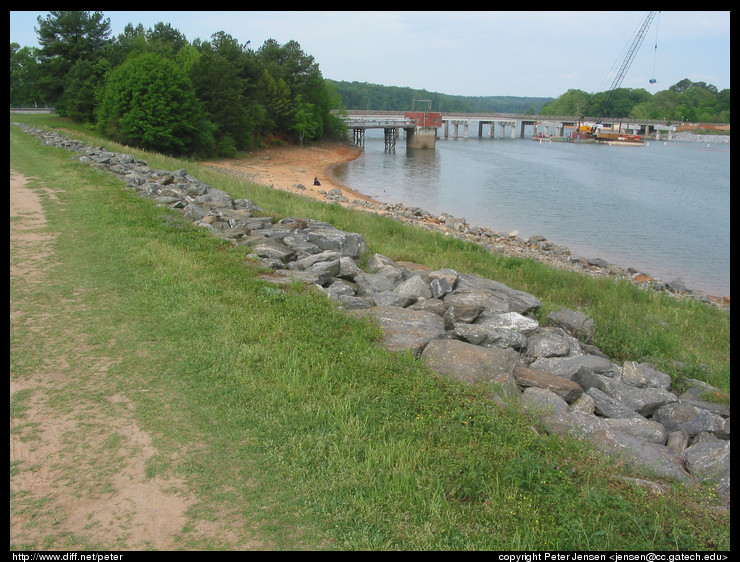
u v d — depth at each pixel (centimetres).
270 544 455
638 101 19912
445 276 1198
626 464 622
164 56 6312
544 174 6694
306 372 734
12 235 1327
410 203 4381
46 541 449
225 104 6400
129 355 765
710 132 16062
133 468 541
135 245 1244
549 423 681
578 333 1132
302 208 2214
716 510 551
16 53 10075
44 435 586
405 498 512
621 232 3569
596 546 466
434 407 671
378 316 955
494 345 931
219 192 1925
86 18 6712
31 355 757
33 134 3747
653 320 1368
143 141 5266
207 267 1123
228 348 785
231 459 559
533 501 517
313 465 553
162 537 458
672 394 850
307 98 8919
